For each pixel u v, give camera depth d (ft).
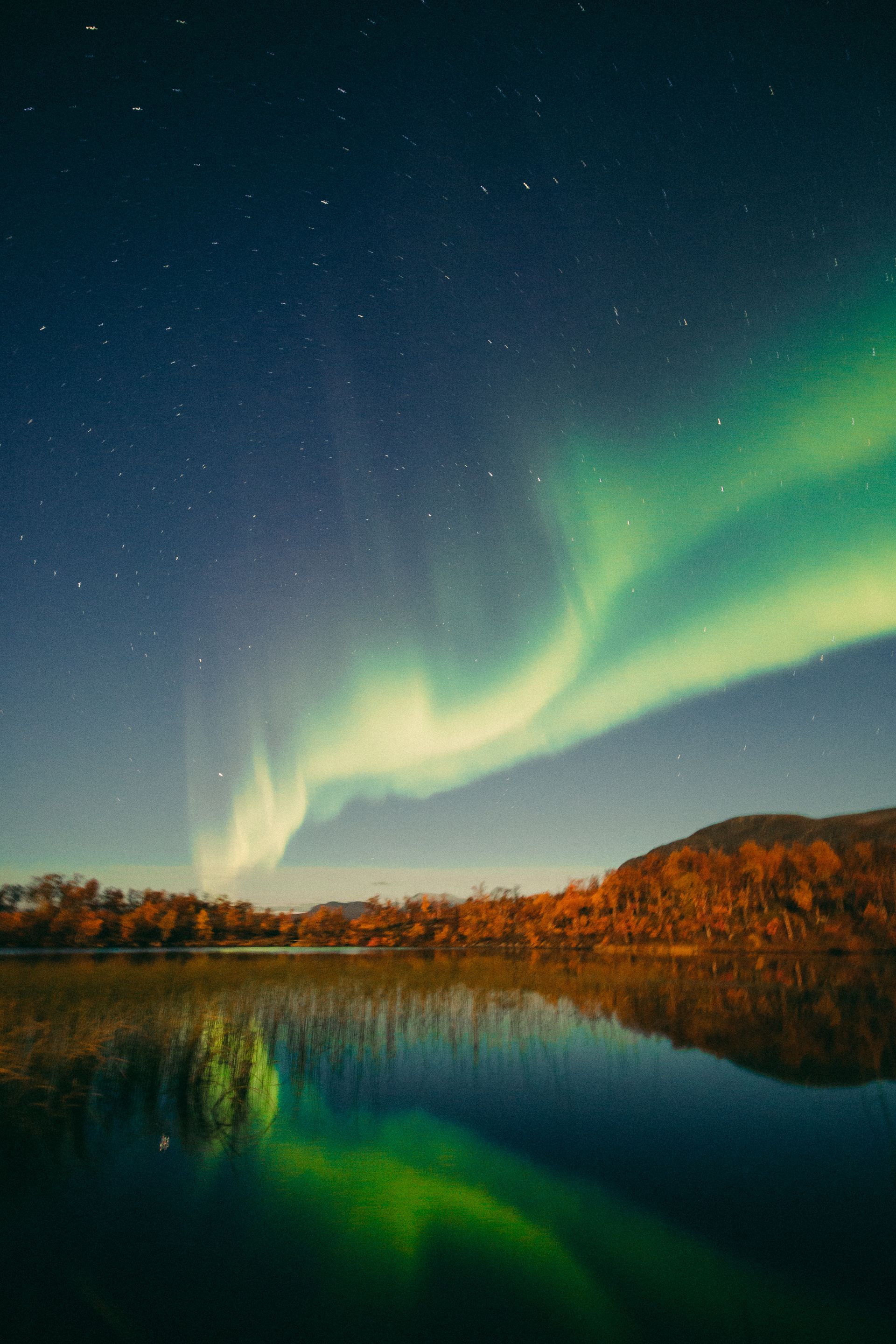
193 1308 29.55
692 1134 53.88
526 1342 27.71
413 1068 73.61
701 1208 40.37
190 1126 50.90
